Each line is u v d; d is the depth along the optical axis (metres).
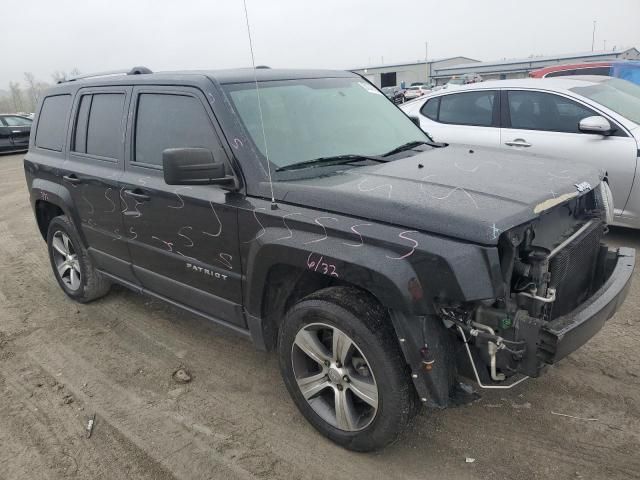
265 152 3.10
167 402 3.43
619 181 5.41
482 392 3.29
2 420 3.34
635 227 5.48
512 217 2.35
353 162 3.29
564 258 2.68
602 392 3.23
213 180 2.93
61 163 4.57
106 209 4.10
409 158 3.39
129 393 3.55
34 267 6.21
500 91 6.38
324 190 2.76
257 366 3.79
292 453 2.91
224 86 3.29
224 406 3.36
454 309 2.40
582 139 5.64
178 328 4.45
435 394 2.48
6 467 2.93
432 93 7.18
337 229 2.58
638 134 5.32
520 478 2.64
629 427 2.92
